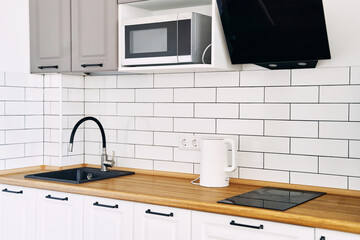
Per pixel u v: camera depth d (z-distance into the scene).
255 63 2.44
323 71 2.43
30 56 3.24
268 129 2.61
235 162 2.58
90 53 2.93
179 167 2.96
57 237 2.74
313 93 2.46
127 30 2.74
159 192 2.43
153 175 3.05
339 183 2.40
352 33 2.33
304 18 2.13
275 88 2.58
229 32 2.42
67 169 3.25
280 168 2.58
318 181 2.47
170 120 2.99
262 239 2.02
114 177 2.94
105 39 2.86
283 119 2.56
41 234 2.81
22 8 3.20
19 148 3.20
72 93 3.32
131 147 3.18
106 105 3.29
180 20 2.52
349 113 2.36
